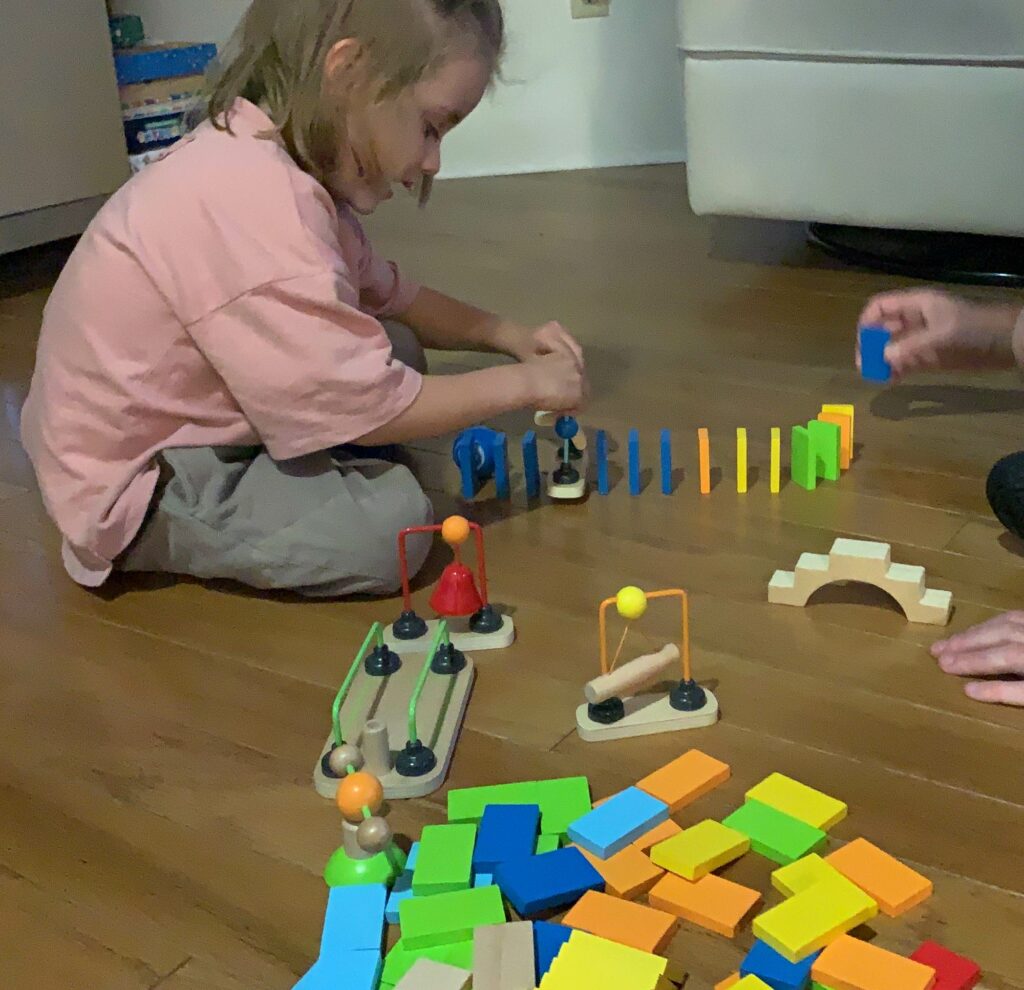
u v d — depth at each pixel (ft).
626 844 2.70
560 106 8.58
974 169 5.75
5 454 4.99
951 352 4.33
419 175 3.91
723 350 5.54
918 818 2.78
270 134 3.74
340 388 3.62
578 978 2.27
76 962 2.53
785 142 6.11
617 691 3.06
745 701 3.22
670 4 8.25
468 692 3.29
